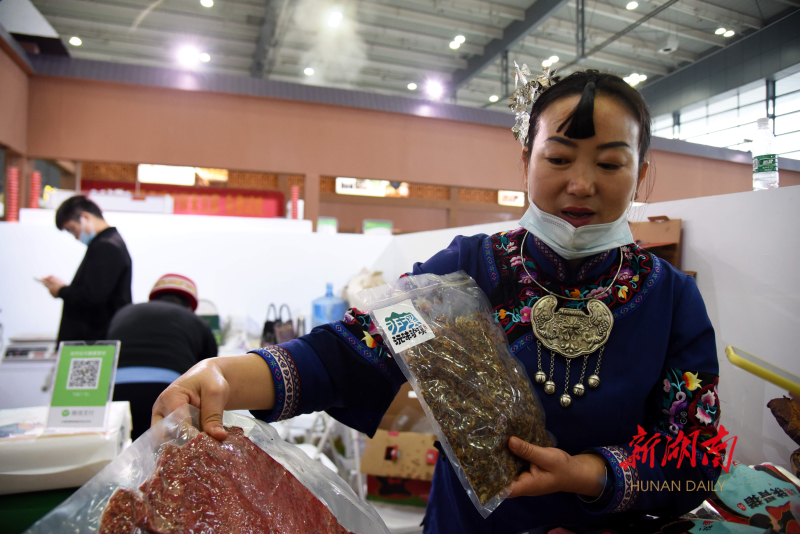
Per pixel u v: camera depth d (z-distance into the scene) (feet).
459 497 2.41
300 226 13.29
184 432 1.63
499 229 7.72
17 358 8.29
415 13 22.89
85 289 7.74
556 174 2.16
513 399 2.03
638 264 2.39
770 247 3.51
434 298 2.28
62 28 24.31
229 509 1.46
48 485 3.60
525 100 2.58
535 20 21.35
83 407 3.92
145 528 1.36
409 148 22.30
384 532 1.96
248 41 26.43
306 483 1.80
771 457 3.43
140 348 5.67
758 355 3.59
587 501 2.04
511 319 2.36
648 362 2.19
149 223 12.25
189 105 19.80
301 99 20.81
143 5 22.49
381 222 21.68
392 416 5.93
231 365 1.94
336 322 2.34
